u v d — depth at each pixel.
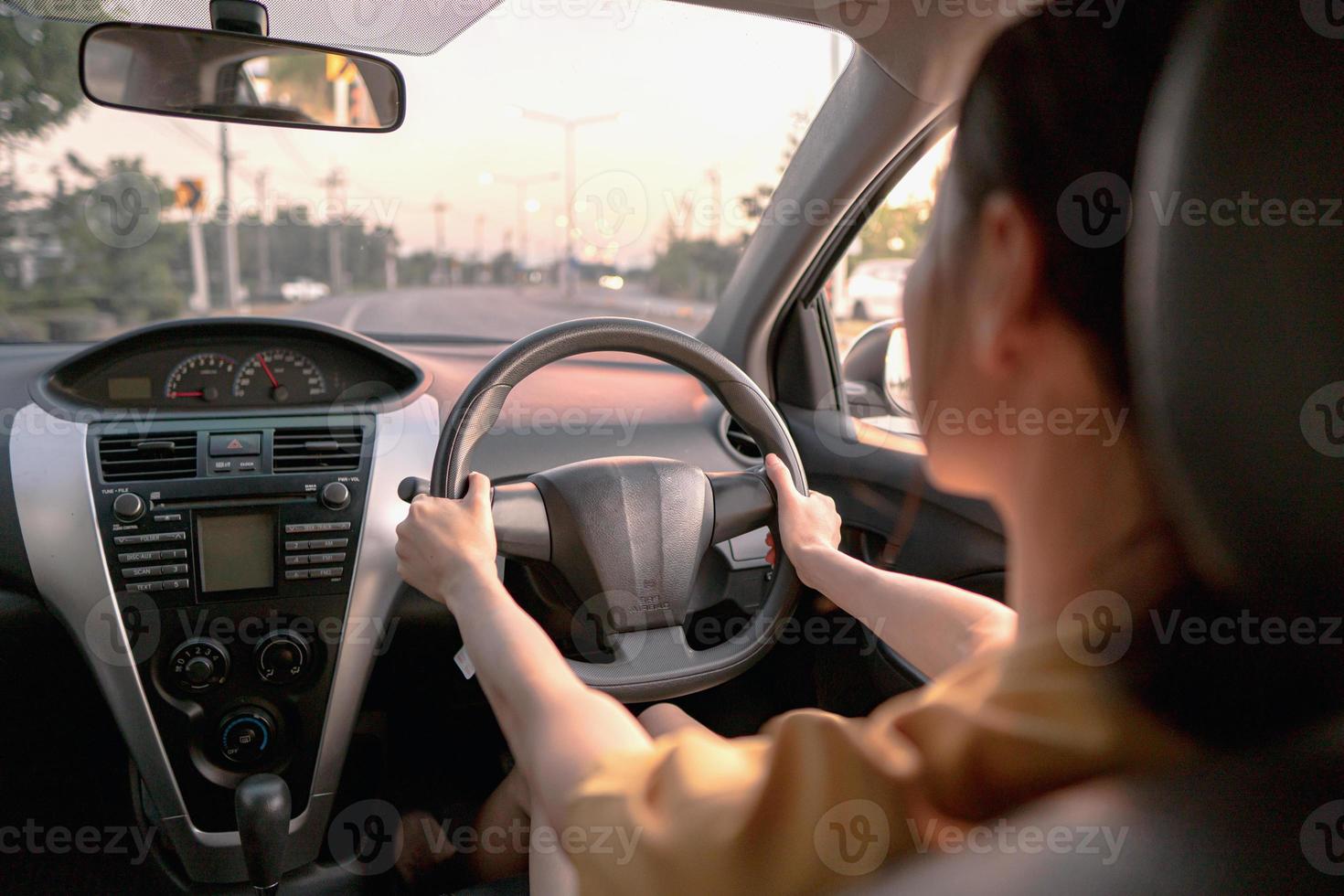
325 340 1.92
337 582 1.74
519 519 1.26
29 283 15.59
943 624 0.91
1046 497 0.41
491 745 2.00
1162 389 0.36
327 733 1.75
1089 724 0.39
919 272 0.45
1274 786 0.36
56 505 1.66
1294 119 0.34
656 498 1.30
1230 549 0.35
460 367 2.13
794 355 2.31
